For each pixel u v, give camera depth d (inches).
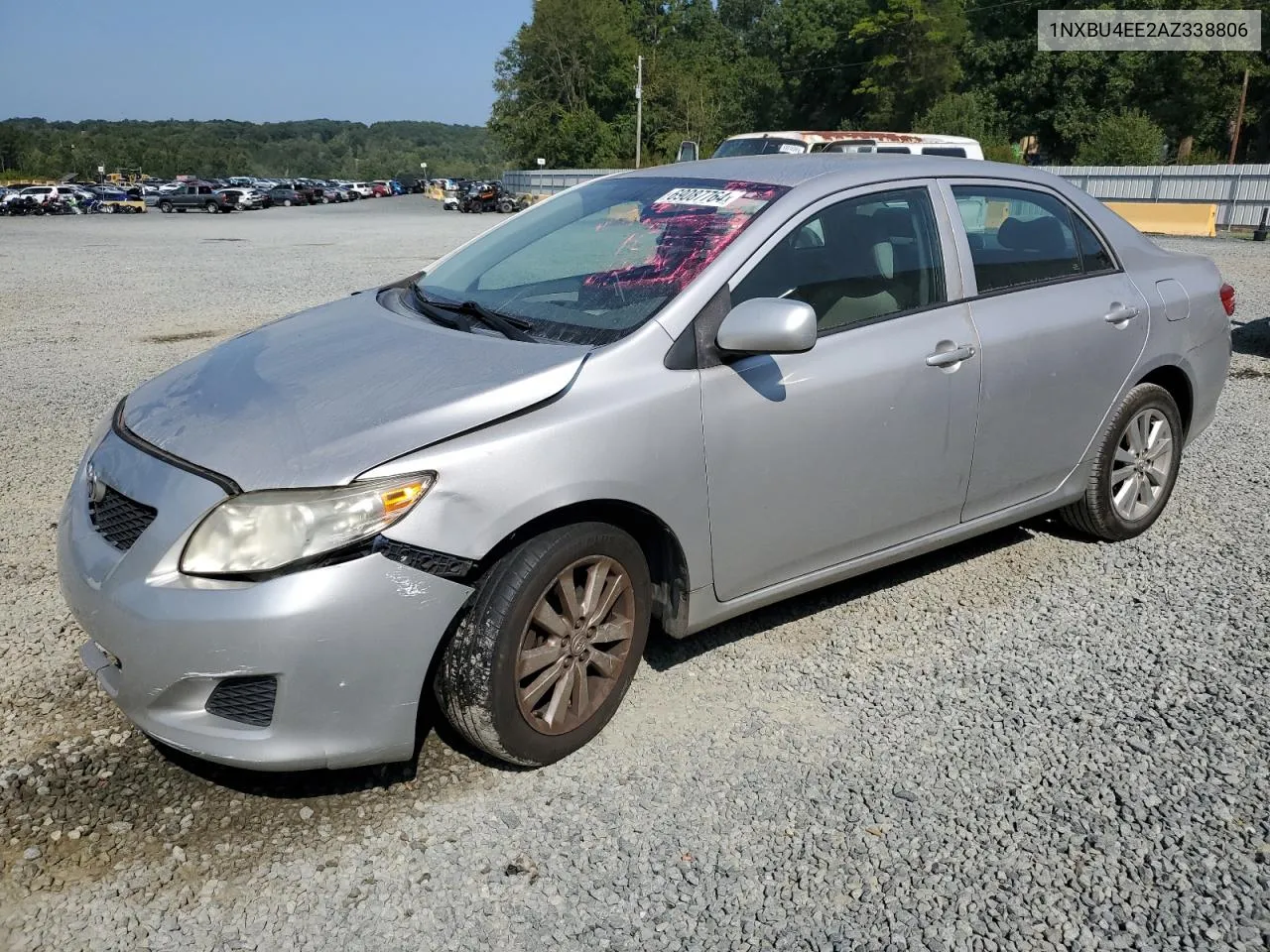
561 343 124.3
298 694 101.5
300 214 1889.8
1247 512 202.7
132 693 104.7
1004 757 122.6
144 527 107.1
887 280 144.9
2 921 95.7
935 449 147.8
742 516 129.5
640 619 125.2
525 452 109.9
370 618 102.4
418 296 152.2
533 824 110.3
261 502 102.1
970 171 161.0
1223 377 198.2
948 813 112.6
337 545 101.3
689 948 94.3
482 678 110.4
